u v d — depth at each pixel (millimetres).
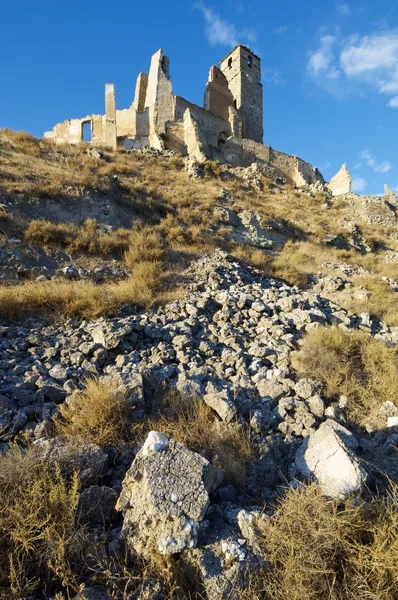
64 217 12961
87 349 5293
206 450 3354
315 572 2078
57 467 2623
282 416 4141
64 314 7055
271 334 6812
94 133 31062
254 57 41781
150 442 2701
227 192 21578
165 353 5531
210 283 9945
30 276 9320
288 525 2336
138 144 31062
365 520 2471
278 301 8227
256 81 41531
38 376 4484
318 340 5672
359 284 11930
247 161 35312
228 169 27781
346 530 2330
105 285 9484
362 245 22469
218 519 2551
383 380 4934
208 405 4016
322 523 2338
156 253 11617
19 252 10102
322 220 23234
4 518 2254
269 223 19203
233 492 2877
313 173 41594
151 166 24250
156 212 16609
